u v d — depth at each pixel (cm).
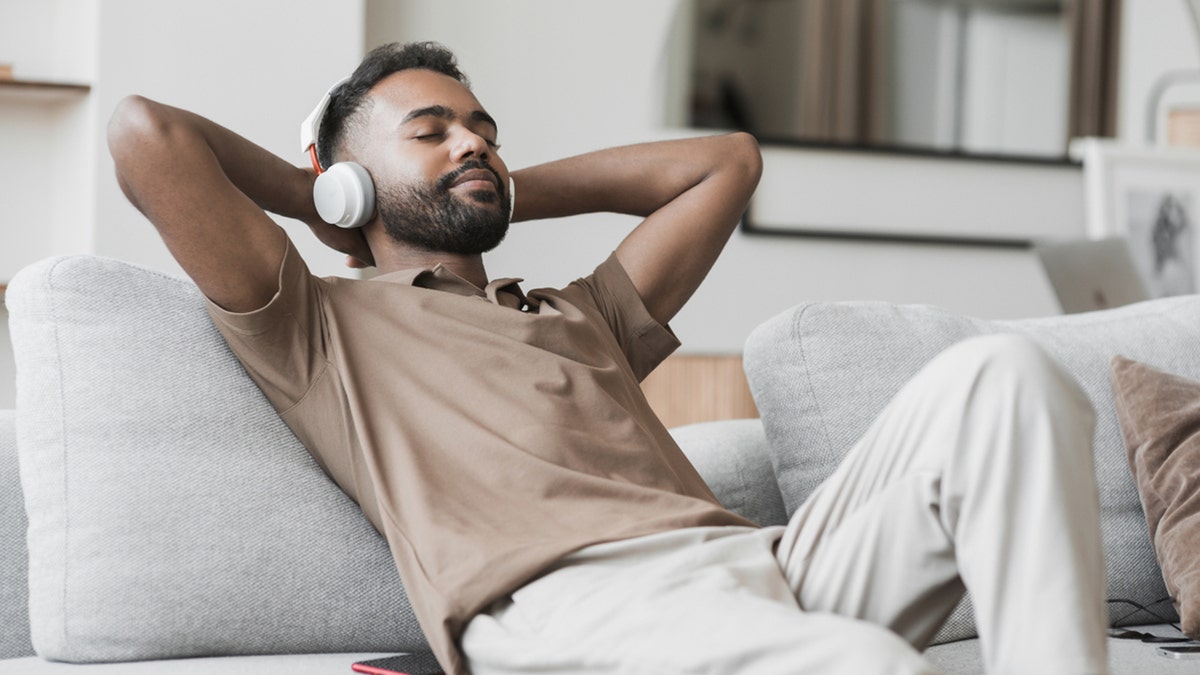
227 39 318
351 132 176
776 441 186
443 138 173
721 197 192
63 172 317
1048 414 112
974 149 471
